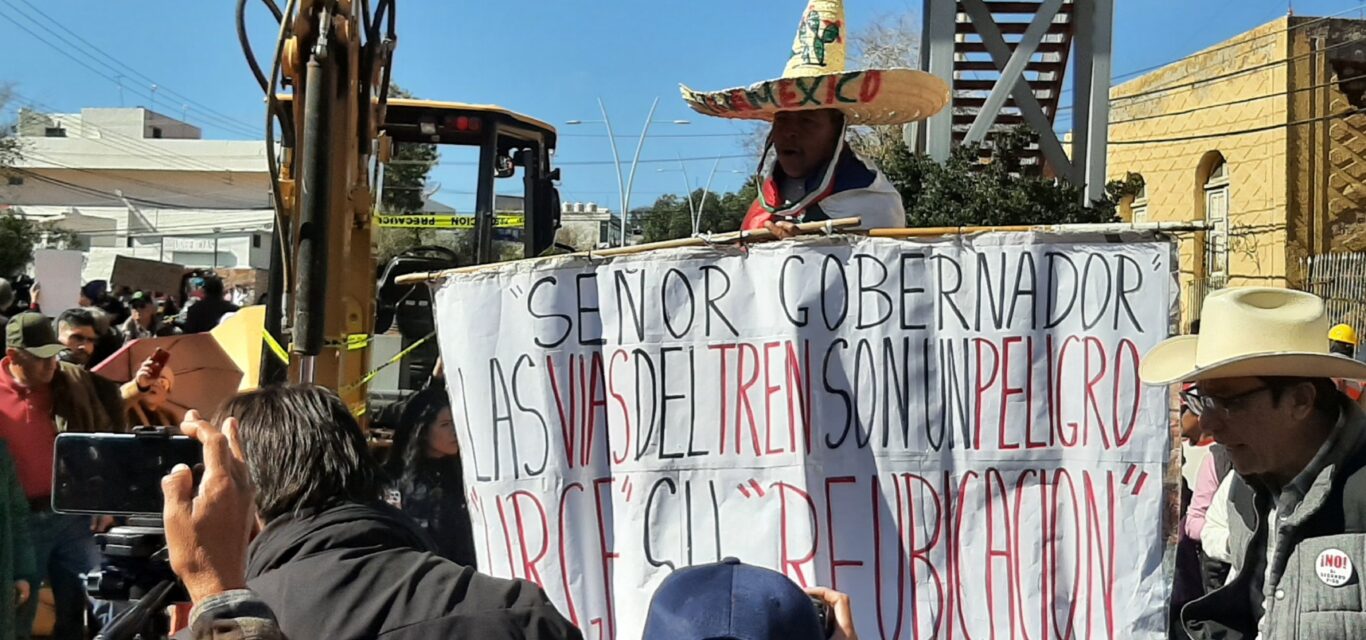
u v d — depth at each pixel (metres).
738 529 2.99
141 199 59.47
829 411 2.95
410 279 3.32
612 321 3.11
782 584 1.86
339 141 3.67
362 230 4.05
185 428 1.76
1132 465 2.79
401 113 7.10
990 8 11.22
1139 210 22.66
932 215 9.98
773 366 2.99
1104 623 2.78
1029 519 2.84
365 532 2.09
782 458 2.97
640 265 3.08
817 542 2.93
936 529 2.88
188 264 43.41
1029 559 2.83
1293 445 2.49
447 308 3.27
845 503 2.93
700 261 3.05
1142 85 22.48
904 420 2.91
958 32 11.51
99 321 6.57
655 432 3.05
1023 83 10.49
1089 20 10.36
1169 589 2.76
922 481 2.89
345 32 3.54
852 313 2.95
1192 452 4.98
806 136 3.70
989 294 2.88
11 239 31.75
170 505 1.68
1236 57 19.81
